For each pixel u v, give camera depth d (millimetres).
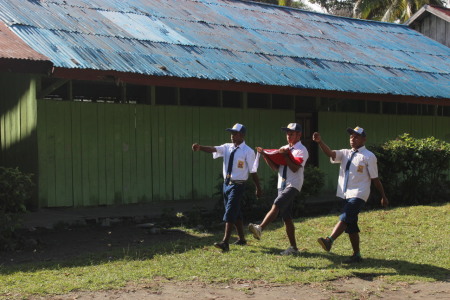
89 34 11312
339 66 14414
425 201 12906
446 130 17609
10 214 7949
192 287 5797
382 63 15875
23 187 8031
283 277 6141
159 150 12148
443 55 19000
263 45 14242
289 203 7082
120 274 6203
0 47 9211
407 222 9641
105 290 5637
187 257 7090
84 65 9562
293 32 16375
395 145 12469
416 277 6277
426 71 16375
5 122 12250
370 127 15766
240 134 7516
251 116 13523
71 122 11008
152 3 15148
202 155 12758
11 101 11820
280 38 15383
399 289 5859
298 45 15195
